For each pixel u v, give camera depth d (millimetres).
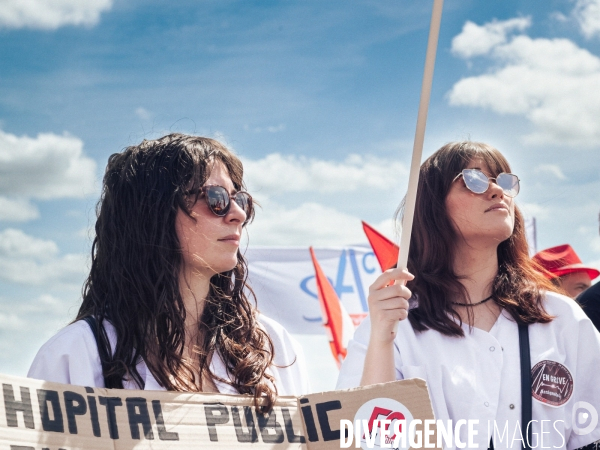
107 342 2084
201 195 2199
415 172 2074
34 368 2025
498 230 2594
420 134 2016
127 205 2234
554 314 2605
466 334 2562
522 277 2697
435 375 2492
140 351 2086
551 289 2742
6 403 1574
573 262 4707
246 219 2342
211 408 1783
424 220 2719
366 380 2287
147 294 2131
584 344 2551
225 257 2195
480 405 2420
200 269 2215
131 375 2057
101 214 2291
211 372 2154
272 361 2316
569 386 2473
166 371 2070
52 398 1632
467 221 2619
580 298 3111
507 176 2645
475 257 2660
